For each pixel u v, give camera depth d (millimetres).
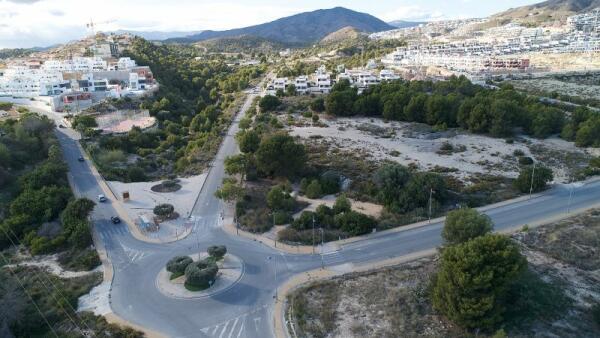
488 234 49500
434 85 182250
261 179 97688
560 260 61312
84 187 94000
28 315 51938
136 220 78750
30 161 103875
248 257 65188
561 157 108625
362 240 69812
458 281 46156
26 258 66875
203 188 94500
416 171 98562
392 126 142125
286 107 168375
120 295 56219
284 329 48812
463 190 87500
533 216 76375
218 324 50000
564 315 49500
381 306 52156
